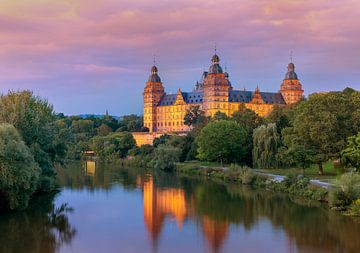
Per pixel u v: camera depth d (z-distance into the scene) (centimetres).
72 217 8638
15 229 7675
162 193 11512
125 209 9456
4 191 8088
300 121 12450
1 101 9862
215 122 16425
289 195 10738
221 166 15975
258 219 8506
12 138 8069
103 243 7031
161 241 7156
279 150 13362
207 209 9462
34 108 10594
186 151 19025
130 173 16325
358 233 7425
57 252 6569
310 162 12000
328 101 12306
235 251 6656
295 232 7569
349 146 9712
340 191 9000
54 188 11769
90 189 12125
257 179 12631
